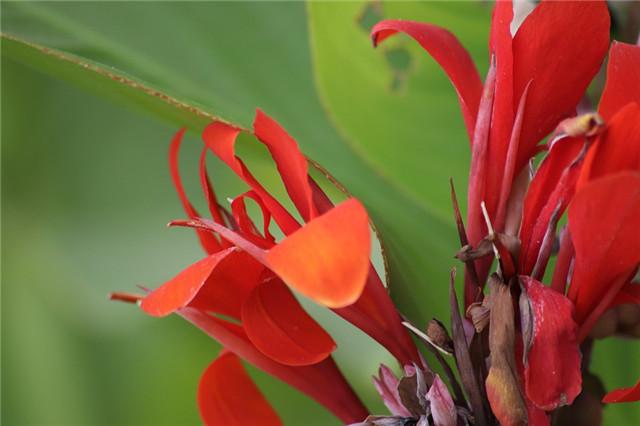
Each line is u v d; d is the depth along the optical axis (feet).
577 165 1.67
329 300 1.49
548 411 1.73
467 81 1.76
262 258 1.66
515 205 1.76
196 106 1.86
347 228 1.51
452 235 2.17
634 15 2.00
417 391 1.75
